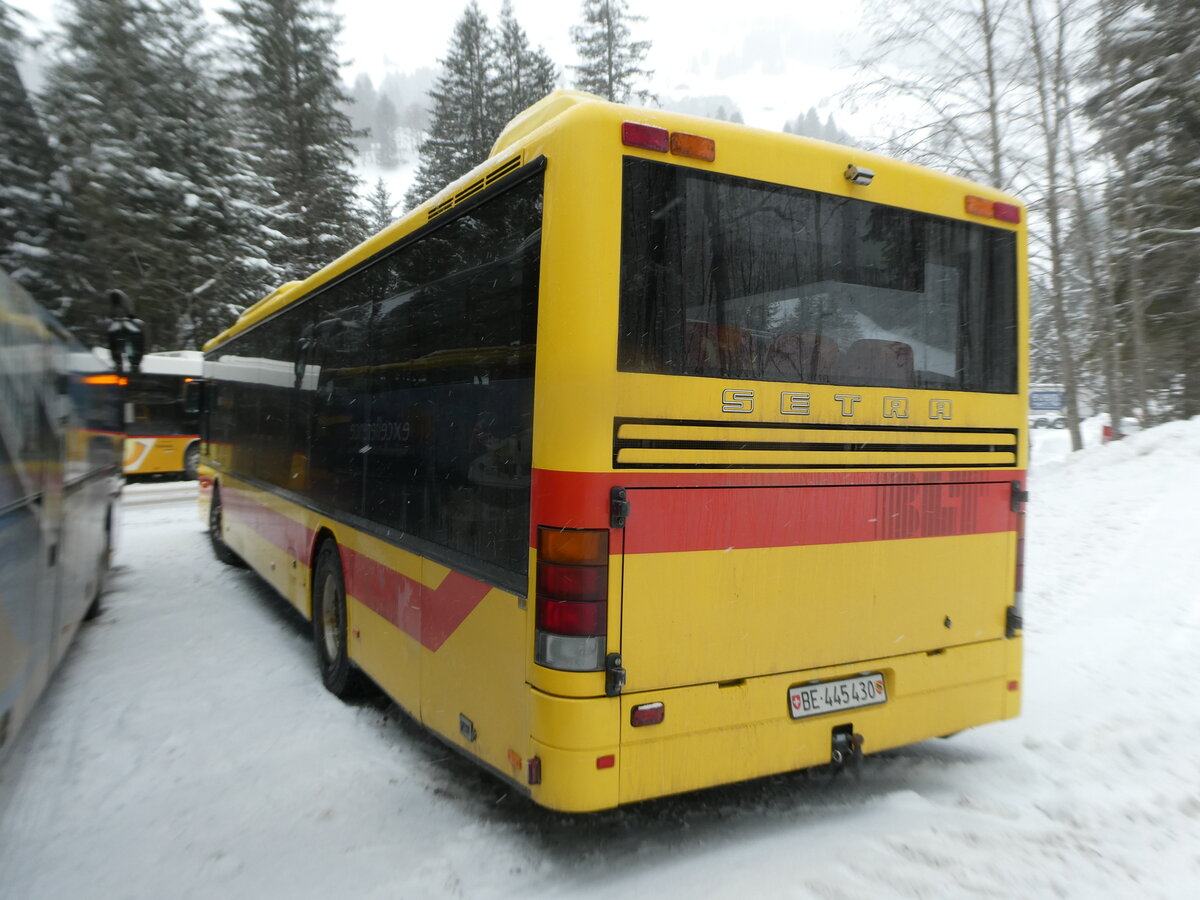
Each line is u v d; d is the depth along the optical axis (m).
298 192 35.34
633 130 3.07
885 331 3.66
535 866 3.29
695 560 3.14
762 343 3.32
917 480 3.73
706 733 3.16
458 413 3.74
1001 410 4.02
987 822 3.55
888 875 3.08
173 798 3.97
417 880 3.19
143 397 21.39
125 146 27.72
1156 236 17.77
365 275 5.07
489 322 3.50
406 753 4.52
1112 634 6.28
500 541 3.33
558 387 2.98
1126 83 15.20
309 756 4.46
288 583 6.72
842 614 3.51
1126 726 4.62
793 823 3.63
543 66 41.44
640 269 3.06
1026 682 5.43
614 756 2.97
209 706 5.27
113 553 8.80
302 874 3.25
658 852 3.40
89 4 28.72
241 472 8.89
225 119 32.69
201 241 29.42
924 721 3.74
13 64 26.84
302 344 6.50
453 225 3.88
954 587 3.86
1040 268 16.38
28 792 4.05
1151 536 8.70
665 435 3.08
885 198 3.68
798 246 3.44
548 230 3.06
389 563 4.47
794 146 3.45
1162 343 18.78
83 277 27.34
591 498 2.94
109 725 4.94
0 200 25.88
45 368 4.48
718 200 3.25
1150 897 2.94
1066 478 12.52
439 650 3.83
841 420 3.50
